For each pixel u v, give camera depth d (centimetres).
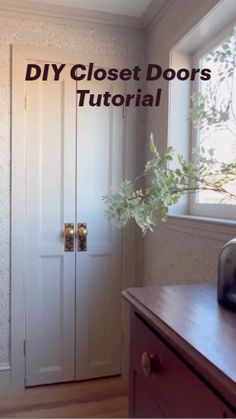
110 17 214
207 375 62
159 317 82
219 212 163
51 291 218
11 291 211
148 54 223
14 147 207
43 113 212
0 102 204
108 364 229
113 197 115
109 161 224
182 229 174
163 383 80
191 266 166
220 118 114
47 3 201
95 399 205
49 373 219
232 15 152
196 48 187
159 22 205
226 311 86
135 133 227
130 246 229
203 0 155
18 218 210
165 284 195
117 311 229
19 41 206
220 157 165
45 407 197
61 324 220
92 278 224
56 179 215
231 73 121
